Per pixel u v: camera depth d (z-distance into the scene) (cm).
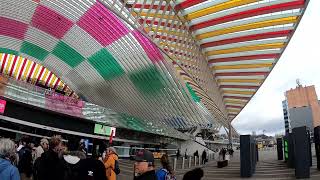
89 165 489
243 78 3114
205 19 1998
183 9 1916
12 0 3256
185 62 2369
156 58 3472
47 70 5450
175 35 2120
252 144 1862
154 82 4034
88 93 5266
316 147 1641
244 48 2338
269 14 1897
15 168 366
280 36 2117
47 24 3709
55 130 3089
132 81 4241
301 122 16462
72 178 484
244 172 1684
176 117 4984
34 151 1161
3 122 2783
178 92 4084
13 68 5262
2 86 2450
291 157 1925
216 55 2545
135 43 3409
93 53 4084
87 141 2691
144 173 420
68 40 4003
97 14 3153
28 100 2719
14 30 3966
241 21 1991
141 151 433
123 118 4594
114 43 3653
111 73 4366
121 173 2005
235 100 4269
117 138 4384
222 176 1778
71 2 3073
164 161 566
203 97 4222
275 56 2470
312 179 1328
